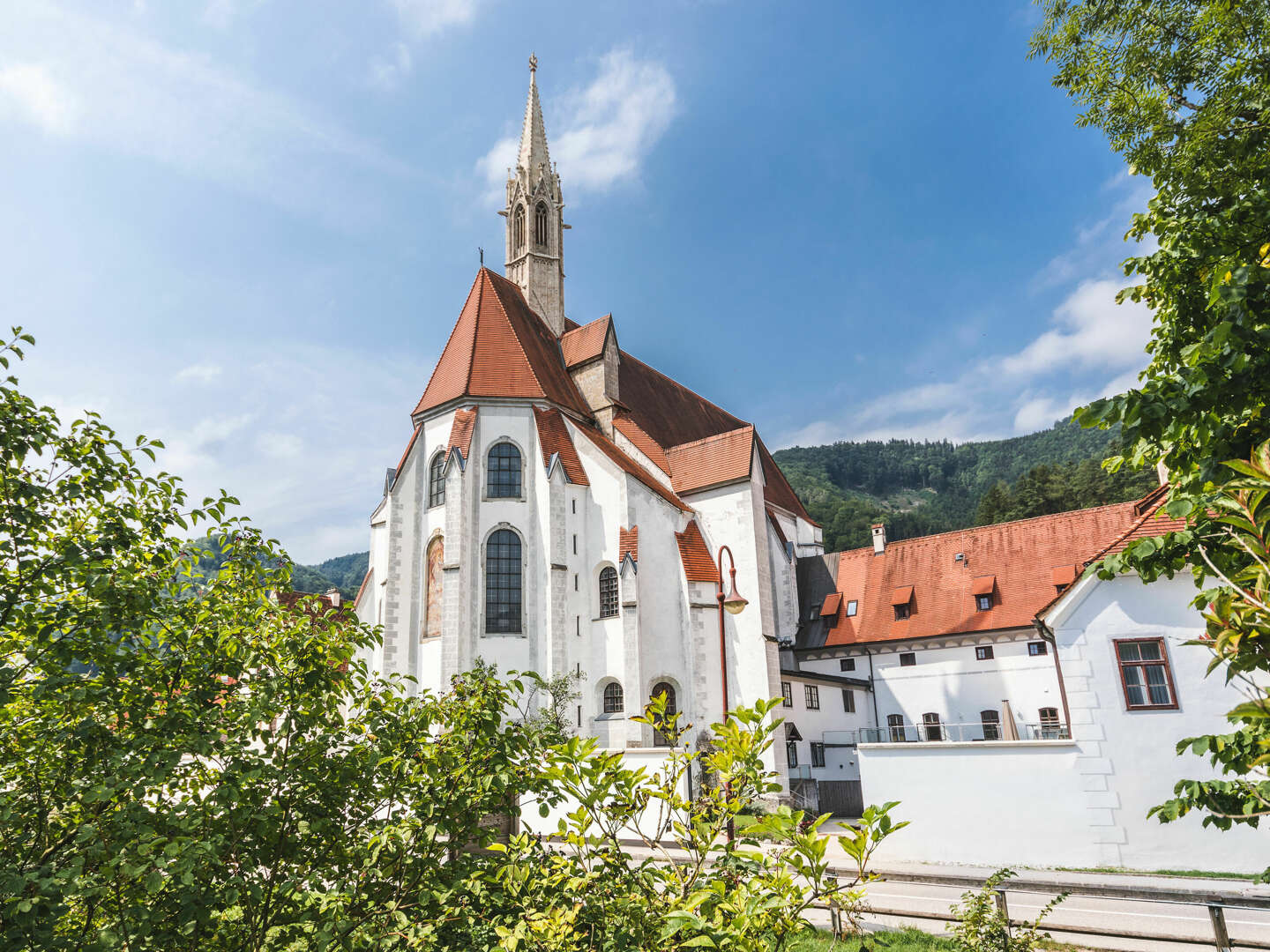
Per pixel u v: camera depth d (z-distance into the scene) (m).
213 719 6.31
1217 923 11.02
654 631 37.00
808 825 5.08
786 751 36.44
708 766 5.79
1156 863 18.36
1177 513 6.35
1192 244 8.55
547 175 53.03
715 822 5.66
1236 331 5.91
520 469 39.91
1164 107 14.41
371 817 7.40
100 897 5.35
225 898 5.62
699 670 36.16
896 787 21.03
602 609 37.66
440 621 38.06
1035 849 19.38
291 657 7.02
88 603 6.46
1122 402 6.34
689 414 56.75
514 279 51.91
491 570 38.06
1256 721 5.23
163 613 6.73
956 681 43.84
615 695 36.22
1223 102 12.99
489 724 7.43
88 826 5.45
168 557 7.49
